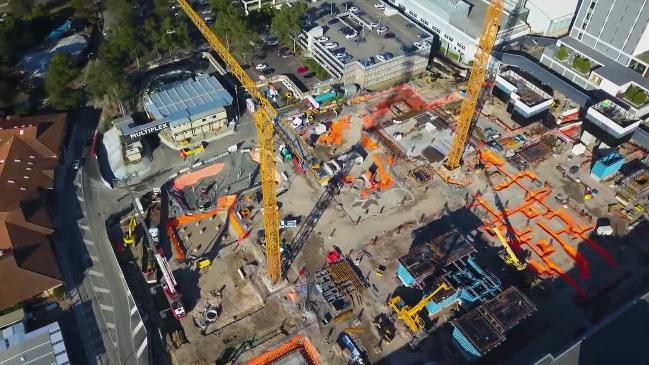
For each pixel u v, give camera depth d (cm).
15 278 12975
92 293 13662
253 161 17362
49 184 15700
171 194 16175
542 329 13225
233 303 13700
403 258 13825
